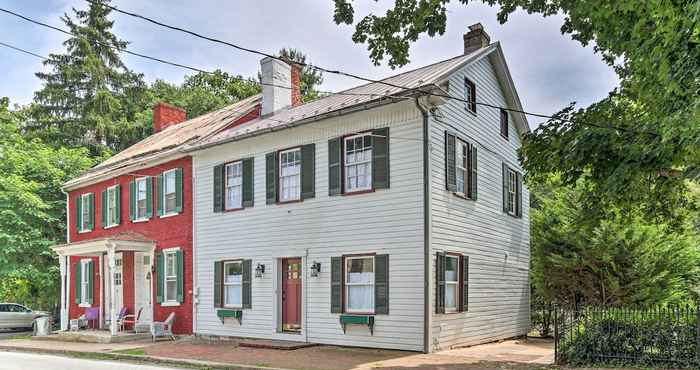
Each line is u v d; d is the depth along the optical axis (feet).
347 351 49.62
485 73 62.03
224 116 78.43
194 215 67.67
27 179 96.12
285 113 68.18
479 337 55.88
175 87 166.09
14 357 55.21
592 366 40.04
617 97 43.62
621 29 34.40
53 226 95.66
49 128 138.41
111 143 143.23
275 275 58.49
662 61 27.71
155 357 49.26
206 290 65.36
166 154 70.23
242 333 60.95
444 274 49.67
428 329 47.14
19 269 87.92
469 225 55.21
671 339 39.04
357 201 52.54
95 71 141.59
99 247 69.46
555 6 42.57
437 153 49.96
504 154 65.62
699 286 62.64
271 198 59.62
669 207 44.83
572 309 43.75
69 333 69.51
